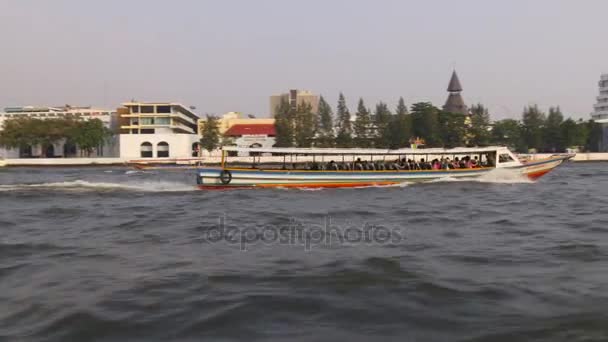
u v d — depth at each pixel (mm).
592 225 16469
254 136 100312
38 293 9156
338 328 7398
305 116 96875
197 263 11250
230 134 101125
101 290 9250
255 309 8148
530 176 35656
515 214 19188
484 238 14242
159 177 51688
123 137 92750
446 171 33844
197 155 99750
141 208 22047
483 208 21031
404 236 14609
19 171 67562
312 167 32156
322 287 9297
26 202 24703
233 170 30703
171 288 9305
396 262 11117
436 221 17562
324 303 8430
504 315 7812
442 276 10000
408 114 97375
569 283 9461
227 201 24406
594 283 9445
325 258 11625
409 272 10242
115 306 8359
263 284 9508
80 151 99562
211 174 30438
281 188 31047
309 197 26016
